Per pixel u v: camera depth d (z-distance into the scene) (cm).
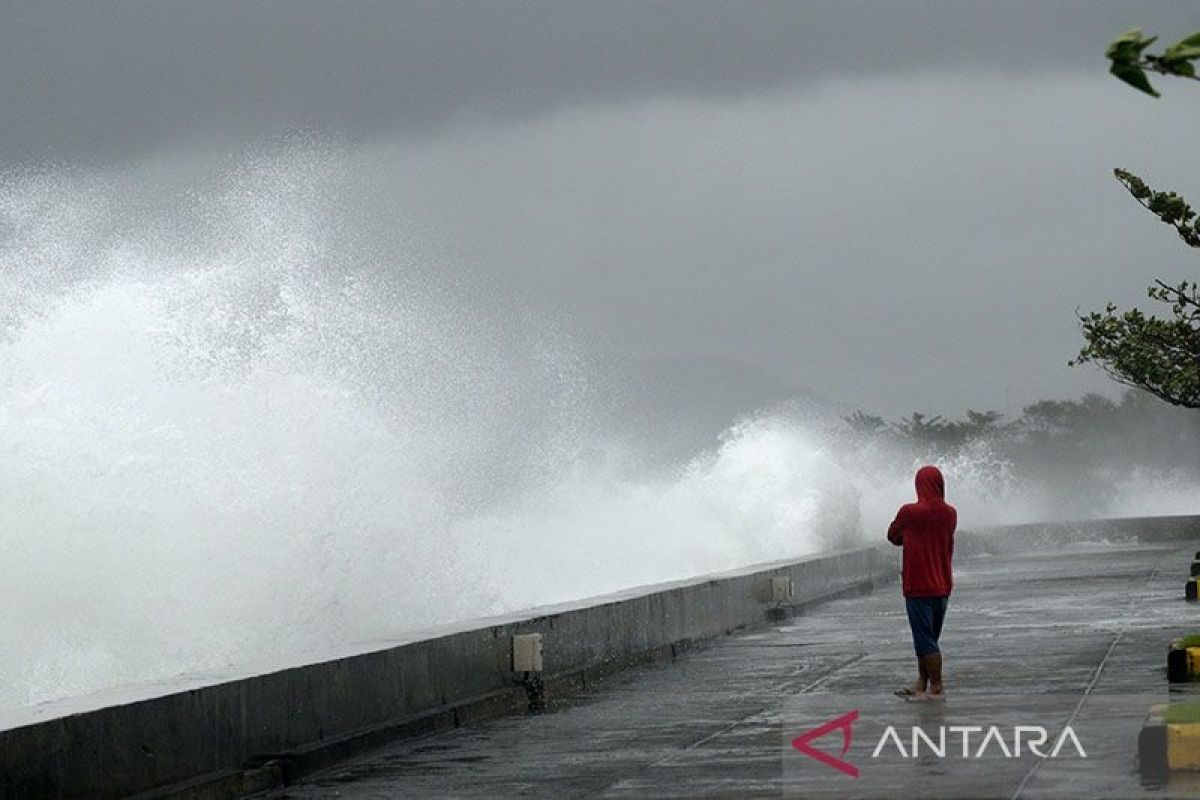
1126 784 1344
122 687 1545
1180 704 1543
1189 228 2536
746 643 3000
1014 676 2152
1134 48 819
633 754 1694
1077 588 3953
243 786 1548
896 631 3067
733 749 1683
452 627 2164
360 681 1819
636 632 2670
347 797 1520
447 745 1847
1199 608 3138
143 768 1437
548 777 1572
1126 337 3191
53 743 1323
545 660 2298
